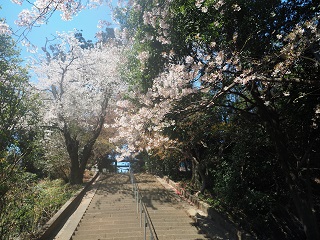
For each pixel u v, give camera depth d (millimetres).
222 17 6105
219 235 8258
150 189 16094
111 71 16797
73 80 18062
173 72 6711
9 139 7320
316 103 7172
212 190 13250
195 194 13141
